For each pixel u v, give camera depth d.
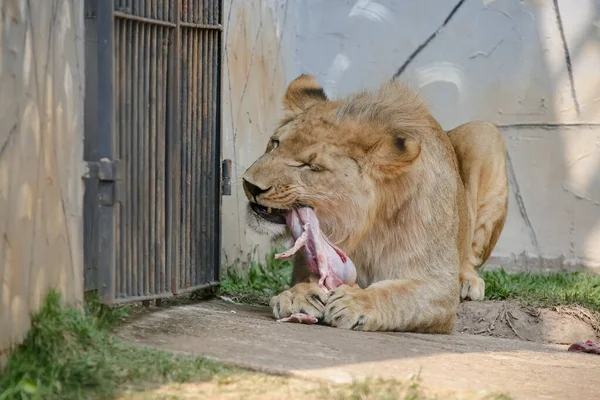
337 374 7.88
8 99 7.24
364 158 10.79
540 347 11.16
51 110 8.08
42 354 7.48
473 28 18.34
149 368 7.66
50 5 8.04
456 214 11.74
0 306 7.12
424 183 11.18
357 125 10.83
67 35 8.41
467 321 13.70
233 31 15.17
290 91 11.98
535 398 7.68
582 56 17.81
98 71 9.15
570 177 17.86
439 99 18.53
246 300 12.55
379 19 18.75
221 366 7.94
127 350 8.12
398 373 8.20
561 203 17.91
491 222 14.77
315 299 10.66
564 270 17.83
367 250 11.34
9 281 7.27
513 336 13.61
